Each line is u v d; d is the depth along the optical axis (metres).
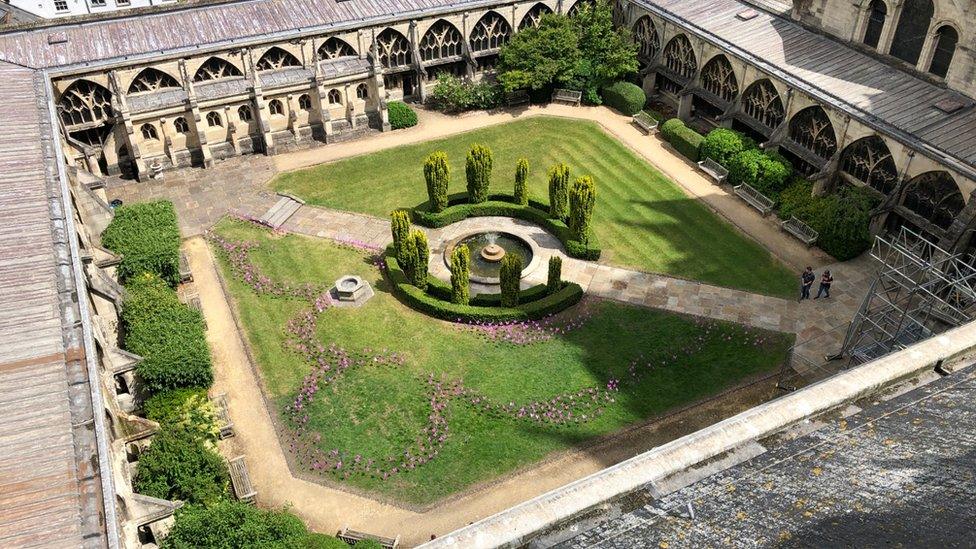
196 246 77.88
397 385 61.34
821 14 86.31
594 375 62.19
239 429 58.03
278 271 74.19
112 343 61.78
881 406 25.33
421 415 58.69
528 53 99.00
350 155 92.81
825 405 25.06
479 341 65.62
